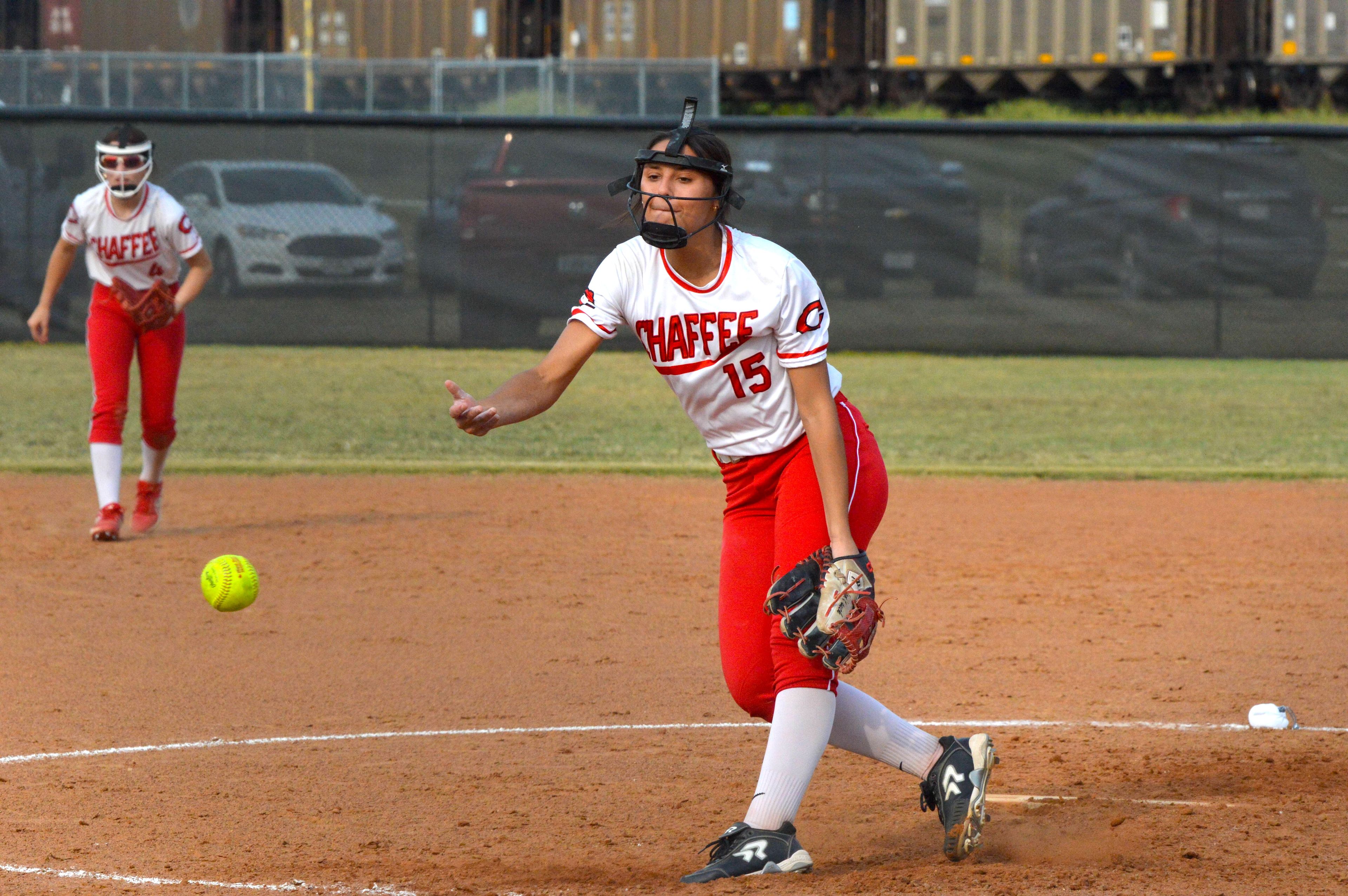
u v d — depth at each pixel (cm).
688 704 2000
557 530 3219
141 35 9475
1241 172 5681
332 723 1902
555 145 5809
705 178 1305
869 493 1408
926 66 8838
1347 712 1950
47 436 4341
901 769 1429
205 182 5866
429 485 3762
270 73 9262
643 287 1354
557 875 1354
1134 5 8612
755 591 1407
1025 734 1841
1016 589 2691
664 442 4406
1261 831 1459
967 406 4934
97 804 1570
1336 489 3784
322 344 5922
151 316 2995
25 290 5900
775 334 1336
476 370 5488
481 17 9300
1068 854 1402
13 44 9588
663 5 9000
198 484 3738
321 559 2908
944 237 5756
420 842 1456
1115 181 5703
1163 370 5722
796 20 8906
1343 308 5712
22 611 2480
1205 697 2019
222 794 1611
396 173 5856
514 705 1988
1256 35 8762
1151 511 3466
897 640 2334
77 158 5819
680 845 1453
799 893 1281
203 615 2478
